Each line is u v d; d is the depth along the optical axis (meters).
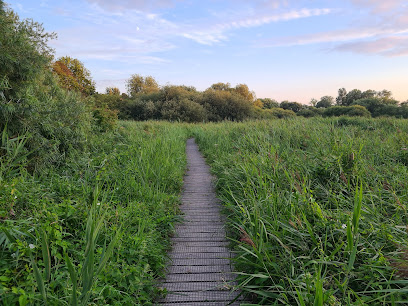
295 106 92.88
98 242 3.65
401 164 6.67
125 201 5.45
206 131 17.80
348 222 2.81
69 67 29.61
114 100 40.41
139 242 3.70
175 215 5.52
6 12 6.63
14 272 2.68
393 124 12.61
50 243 3.16
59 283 2.69
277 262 3.26
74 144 7.57
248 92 59.25
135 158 7.65
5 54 5.77
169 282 3.58
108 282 3.02
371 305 2.65
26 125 5.82
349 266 2.64
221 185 7.20
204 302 3.21
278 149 7.18
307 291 2.67
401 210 4.13
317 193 5.00
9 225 3.07
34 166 5.88
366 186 4.90
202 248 4.45
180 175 8.38
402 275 2.84
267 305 2.93
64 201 4.09
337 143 6.59
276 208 4.28
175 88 42.94
